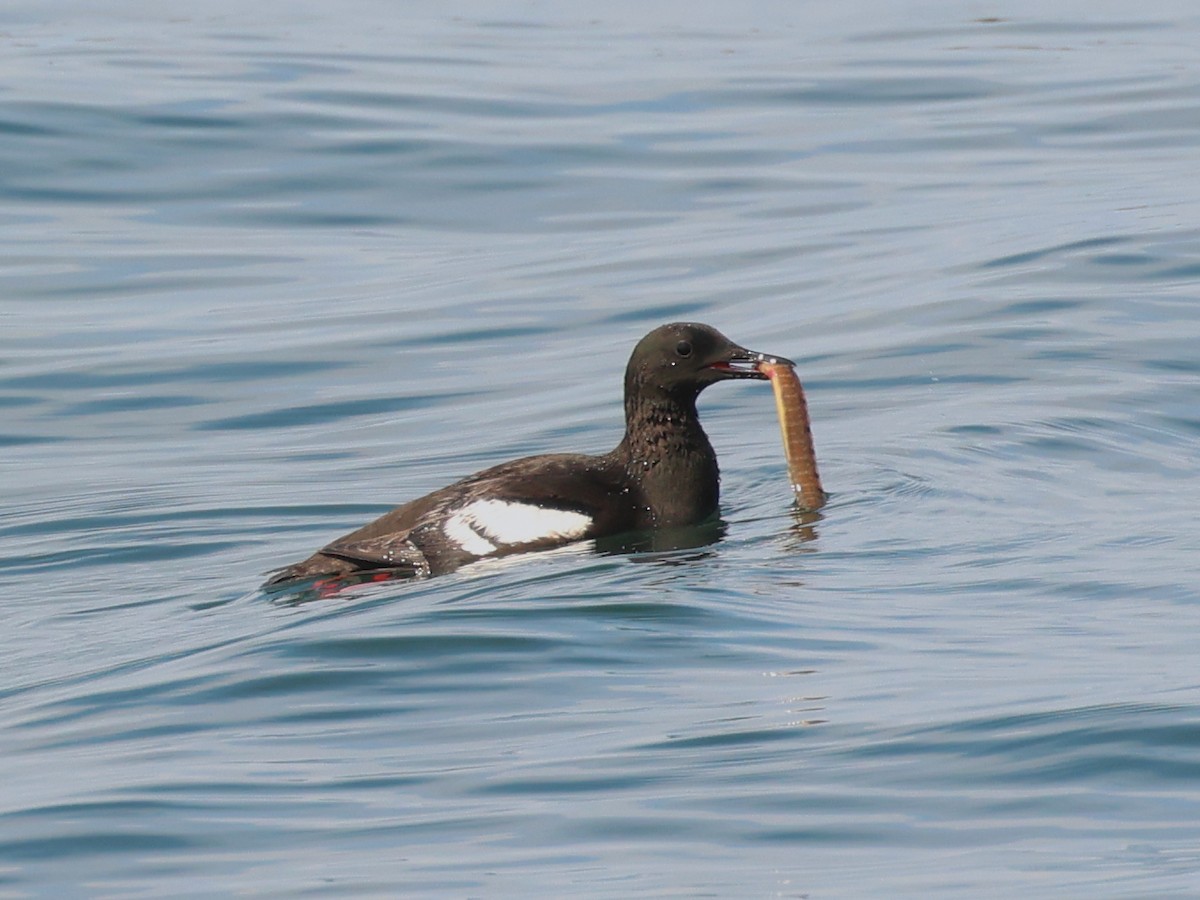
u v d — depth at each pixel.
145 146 27.53
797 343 20.36
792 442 14.82
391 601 12.33
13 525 15.57
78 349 20.88
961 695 9.91
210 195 26.16
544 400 18.92
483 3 41.88
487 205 26.11
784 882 7.83
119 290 22.84
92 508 15.97
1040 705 9.66
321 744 9.62
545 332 21.25
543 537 13.90
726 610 11.66
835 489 15.38
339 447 17.80
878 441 16.84
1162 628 11.08
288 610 12.45
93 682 11.04
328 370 20.16
